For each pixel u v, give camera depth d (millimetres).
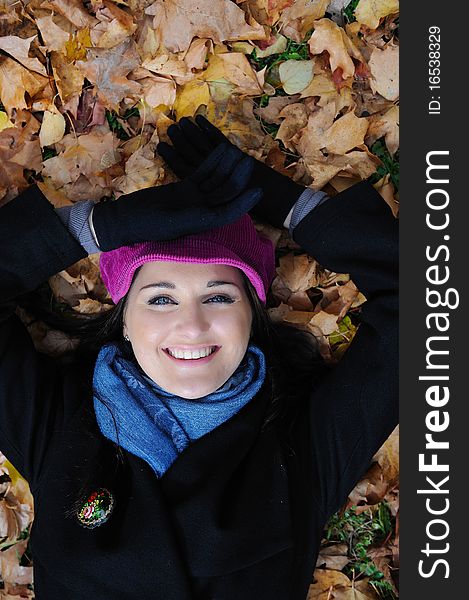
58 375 1508
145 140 1621
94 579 1345
